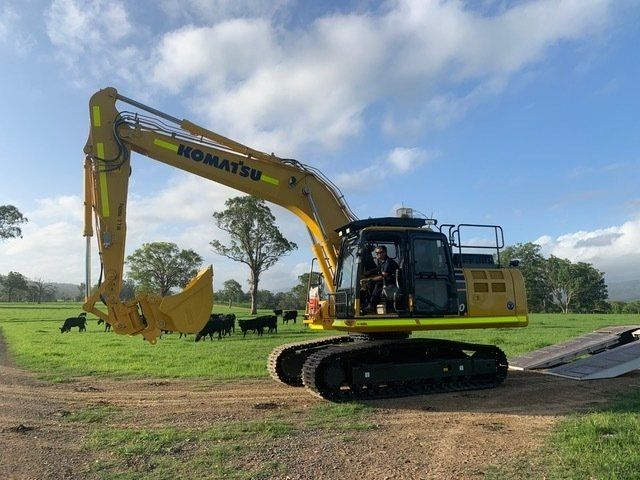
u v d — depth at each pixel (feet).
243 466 18.69
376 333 34.60
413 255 32.32
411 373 32.12
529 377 38.37
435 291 32.63
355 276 31.86
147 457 19.80
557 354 41.73
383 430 23.80
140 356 52.47
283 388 35.04
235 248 181.37
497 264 35.96
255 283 182.60
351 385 31.01
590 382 35.96
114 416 26.86
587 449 19.53
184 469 18.37
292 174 36.94
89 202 33.99
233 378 39.04
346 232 34.50
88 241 33.55
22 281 392.27
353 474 17.89
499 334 72.18
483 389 33.96
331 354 30.12
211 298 32.89
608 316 153.58
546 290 271.90
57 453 20.47
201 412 27.76
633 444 19.84
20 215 239.91
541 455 19.51
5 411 28.22
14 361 49.78
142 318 32.40
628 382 35.58
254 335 82.53
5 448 21.21
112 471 18.22
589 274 259.80
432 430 23.79
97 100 34.27
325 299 35.58
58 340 74.33
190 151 35.47
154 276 229.25
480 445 21.24
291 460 19.36
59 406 29.53
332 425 24.62
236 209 178.70
